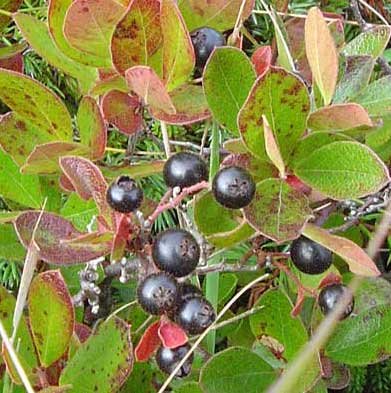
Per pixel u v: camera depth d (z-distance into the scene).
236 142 0.12
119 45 0.12
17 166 0.14
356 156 0.12
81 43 0.13
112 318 0.12
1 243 0.14
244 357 0.14
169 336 0.11
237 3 0.14
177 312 0.11
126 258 0.13
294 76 0.11
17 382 0.11
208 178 0.13
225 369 0.14
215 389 0.14
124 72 0.13
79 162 0.12
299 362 0.11
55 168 0.13
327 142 0.12
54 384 0.12
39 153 0.13
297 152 0.12
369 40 0.14
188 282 0.13
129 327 0.12
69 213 0.14
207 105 0.13
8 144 0.14
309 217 0.11
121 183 0.11
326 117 0.12
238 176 0.11
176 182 0.12
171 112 0.12
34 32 0.14
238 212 0.12
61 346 0.12
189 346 0.13
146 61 0.13
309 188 0.13
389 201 0.13
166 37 0.12
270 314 0.14
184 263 0.11
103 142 0.13
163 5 0.12
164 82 0.12
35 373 0.12
